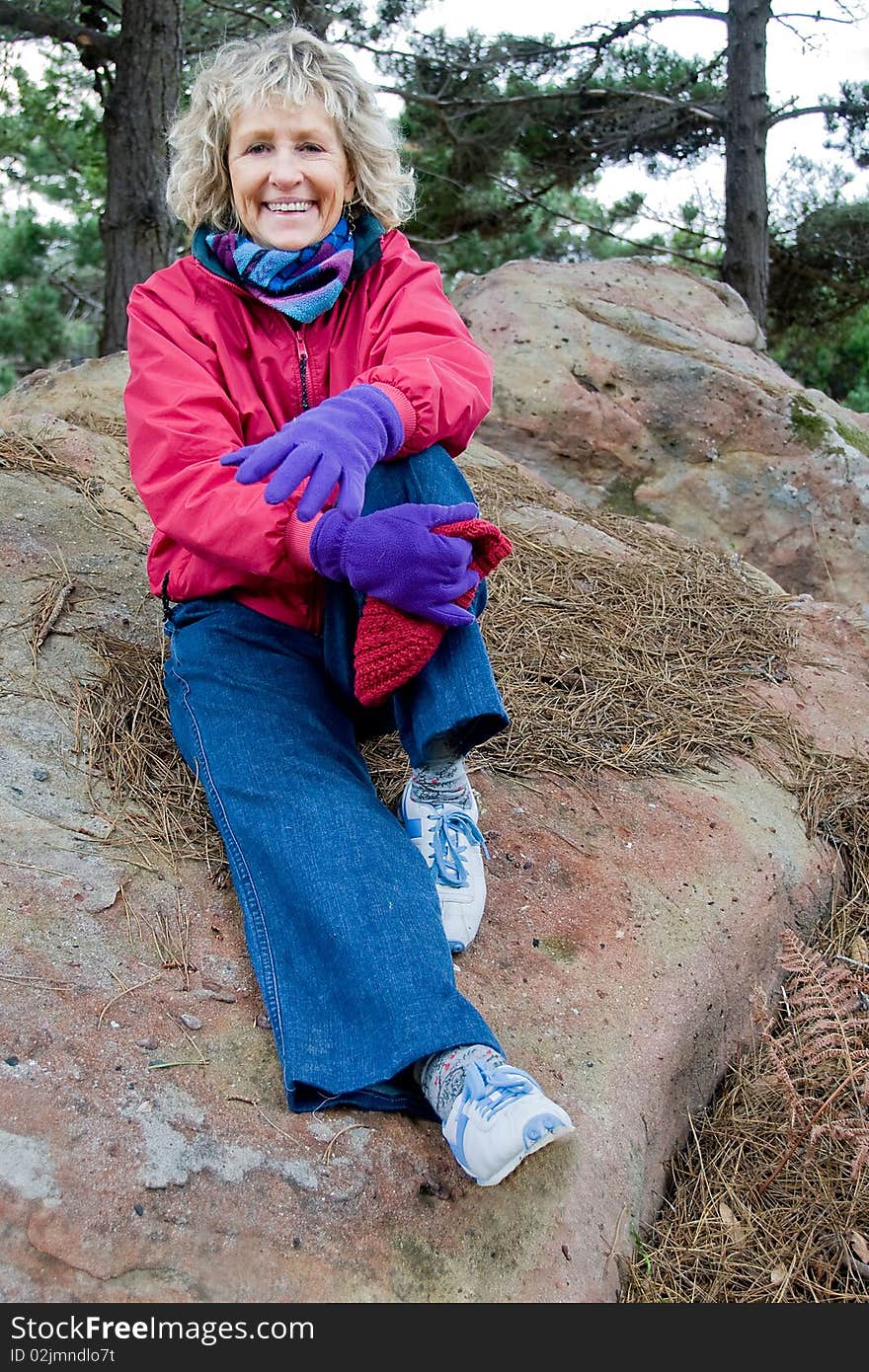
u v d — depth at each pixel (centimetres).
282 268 192
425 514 169
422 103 968
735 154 895
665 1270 179
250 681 190
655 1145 193
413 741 183
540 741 269
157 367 188
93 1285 137
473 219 1096
